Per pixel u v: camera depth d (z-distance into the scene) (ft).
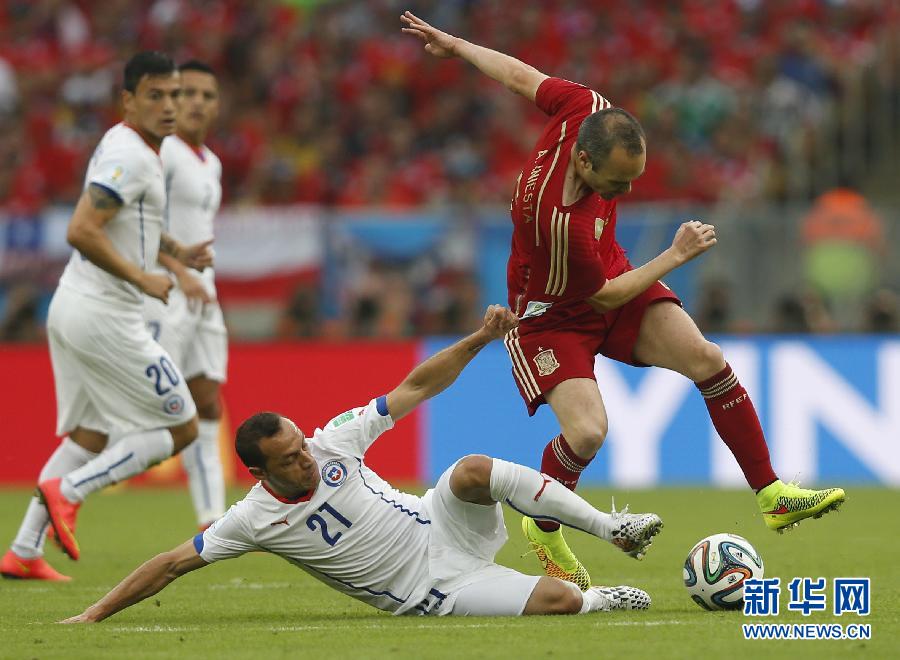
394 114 257.14
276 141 250.57
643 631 65.87
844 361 170.71
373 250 184.03
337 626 69.62
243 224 184.34
